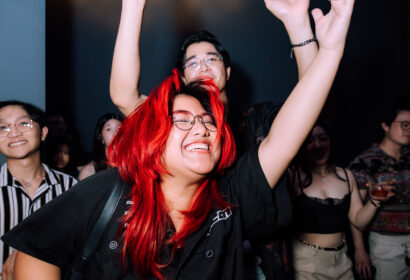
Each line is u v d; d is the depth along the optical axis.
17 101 1.78
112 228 0.87
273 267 1.46
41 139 1.89
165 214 0.90
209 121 0.89
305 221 2.10
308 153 2.16
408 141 2.43
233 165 1.02
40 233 0.87
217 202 0.94
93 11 4.23
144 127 0.87
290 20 1.04
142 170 0.87
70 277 0.87
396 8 4.42
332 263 2.08
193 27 4.27
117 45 1.11
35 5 1.85
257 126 1.55
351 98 4.41
